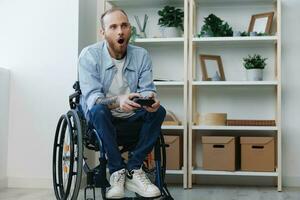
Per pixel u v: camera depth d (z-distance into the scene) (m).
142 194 1.94
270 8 3.38
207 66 3.33
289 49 3.32
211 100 3.44
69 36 3.16
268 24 3.20
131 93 2.12
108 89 2.20
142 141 2.03
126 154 2.33
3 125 3.11
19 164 3.15
